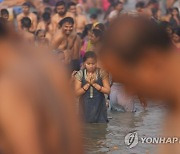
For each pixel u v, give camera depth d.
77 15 36.22
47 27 33.69
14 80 3.64
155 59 4.24
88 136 18.45
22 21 29.56
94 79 20.50
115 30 4.22
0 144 3.59
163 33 4.27
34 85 3.69
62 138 3.79
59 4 33.03
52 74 3.85
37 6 44.16
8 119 3.57
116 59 4.25
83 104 20.61
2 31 3.96
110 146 17.03
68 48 26.16
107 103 22.73
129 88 4.36
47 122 3.69
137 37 4.19
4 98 3.59
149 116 20.95
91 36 25.02
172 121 4.82
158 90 4.33
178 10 40.94
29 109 3.61
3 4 40.16
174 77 4.28
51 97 3.76
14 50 3.84
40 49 3.99
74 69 25.97
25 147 3.55
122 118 21.36
